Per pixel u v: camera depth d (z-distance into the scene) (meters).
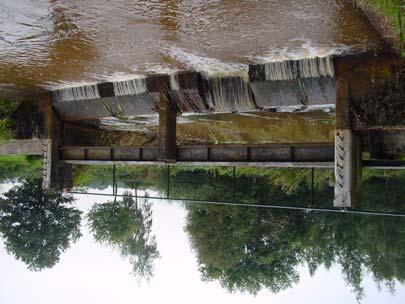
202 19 7.96
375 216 28.52
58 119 14.05
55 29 8.53
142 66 10.98
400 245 28.47
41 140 13.95
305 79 10.02
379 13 6.93
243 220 29.33
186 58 10.27
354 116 9.27
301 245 29.64
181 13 7.71
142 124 16.98
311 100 10.38
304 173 24.06
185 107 11.93
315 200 27.30
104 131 17.36
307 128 15.27
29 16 7.94
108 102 12.95
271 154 10.70
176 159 12.04
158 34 8.71
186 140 19.09
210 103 11.73
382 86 9.01
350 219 29.53
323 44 8.96
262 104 11.12
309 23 7.95
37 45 9.40
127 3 7.38
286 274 31.80
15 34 8.74
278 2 7.20
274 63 10.30
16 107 14.80
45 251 39.97
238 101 11.39
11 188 39.44
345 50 9.15
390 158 10.23
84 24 8.24
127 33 8.73
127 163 12.76
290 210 28.72
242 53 9.74
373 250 30.22
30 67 11.03
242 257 31.00
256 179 28.64
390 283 31.89
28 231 39.03
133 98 12.45
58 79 12.34
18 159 25.27
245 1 7.18
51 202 39.88
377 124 9.05
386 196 26.92
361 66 9.23
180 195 33.97
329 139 15.01
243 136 17.16
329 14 7.53
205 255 31.56
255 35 8.64
